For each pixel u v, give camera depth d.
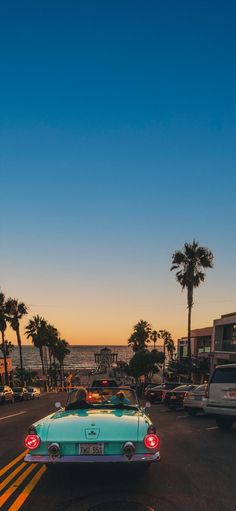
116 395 9.06
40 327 89.25
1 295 62.19
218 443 11.58
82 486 7.20
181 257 49.34
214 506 6.21
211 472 8.18
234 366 14.24
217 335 54.50
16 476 7.93
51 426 7.11
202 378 59.56
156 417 19.53
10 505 6.29
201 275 49.06
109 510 5.96
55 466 7.32
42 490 7.00
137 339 103.88
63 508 6.11
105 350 178.25
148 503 6.29
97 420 7.28
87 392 9.22
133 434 6.86
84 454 6.74
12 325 70.00
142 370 91.94
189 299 48.78
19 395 42.12
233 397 13.84
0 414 23.08
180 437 12.70
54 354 111.12
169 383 31.94
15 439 12.84
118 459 6.65
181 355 79.50
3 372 75.81
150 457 6.70
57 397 49.66
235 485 7.29
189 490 6.97
